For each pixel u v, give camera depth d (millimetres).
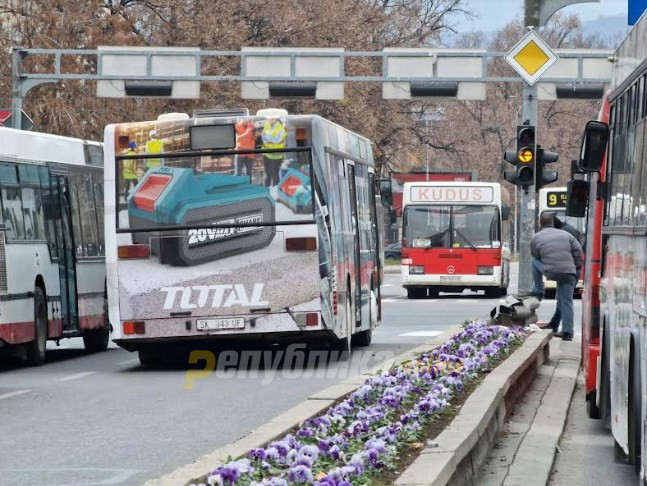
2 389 37344
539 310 79000
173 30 124625
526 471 23375
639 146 21828
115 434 27688
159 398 34500
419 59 85250
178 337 41562
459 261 99188
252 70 85625
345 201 46344
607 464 25078
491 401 25688
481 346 38750
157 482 16328
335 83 85812
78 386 38031
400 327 63844
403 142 157125
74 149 50719
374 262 53219
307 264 41344
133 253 41812
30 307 44562
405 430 21656
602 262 28453
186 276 41625
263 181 41719
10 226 43156
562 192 104188
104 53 85000
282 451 18406
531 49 57625
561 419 30422
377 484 17500
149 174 41969
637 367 21172
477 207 99750
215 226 41625
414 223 100125
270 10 131750
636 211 21828
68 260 48969
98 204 53062
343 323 44094
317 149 41812
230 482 16188
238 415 30656
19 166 44594
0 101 105688
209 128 41844
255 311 41344
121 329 41781
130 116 113750
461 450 20250
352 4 143000
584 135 27344
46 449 25688
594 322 30219
